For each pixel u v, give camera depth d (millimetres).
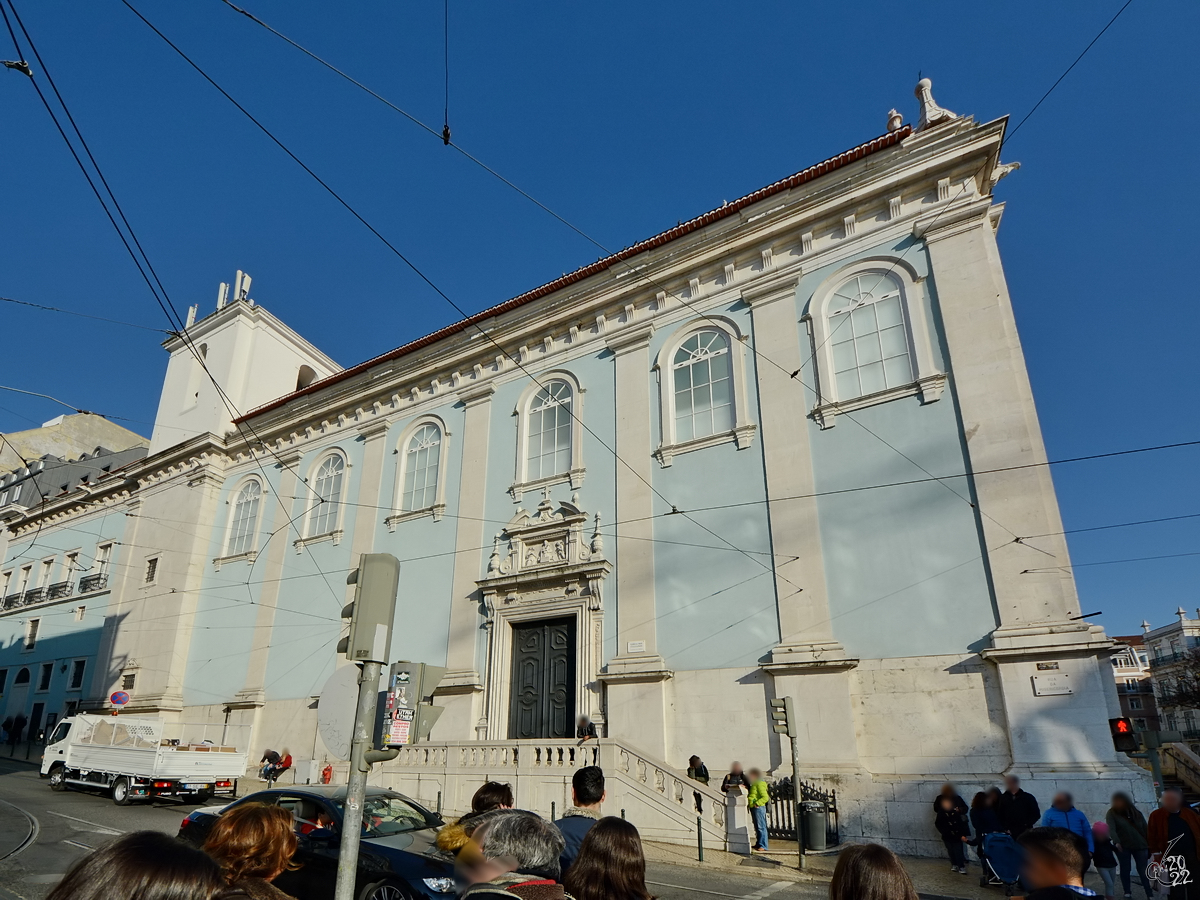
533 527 18219
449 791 14641
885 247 15719
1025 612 12227
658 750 14711
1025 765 11516
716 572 15516
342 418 24609
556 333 20297
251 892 2953
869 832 12242
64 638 30594
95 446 43219
